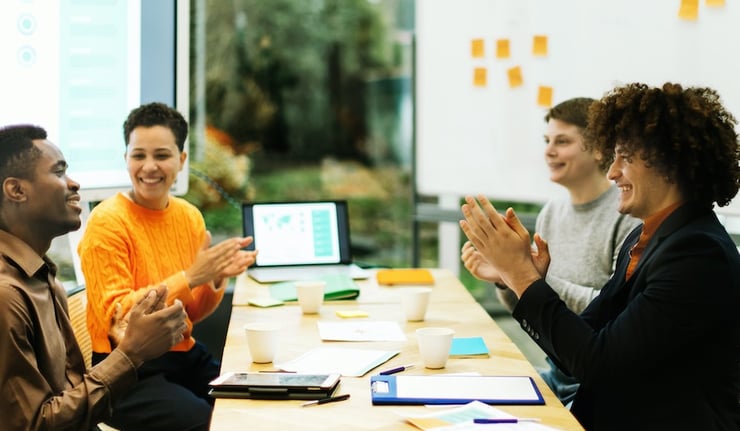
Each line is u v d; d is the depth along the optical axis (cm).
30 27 292
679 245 177
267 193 529
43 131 192
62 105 303
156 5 327
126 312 246
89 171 313
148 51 327
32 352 176
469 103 388
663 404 177
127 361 188
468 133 390
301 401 178
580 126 276
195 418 247
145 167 266
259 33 525
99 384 184
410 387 184
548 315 188
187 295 252
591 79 340
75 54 305
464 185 395
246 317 253
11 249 184
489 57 378
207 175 479
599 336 182
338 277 295
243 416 168
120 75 319
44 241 191
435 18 398
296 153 545
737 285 175
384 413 170
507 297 261
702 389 177
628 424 181
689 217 183
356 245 543
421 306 247
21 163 185
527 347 409
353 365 201
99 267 252
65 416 176
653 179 185
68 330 200
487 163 384
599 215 280
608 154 194
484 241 197
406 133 556
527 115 366
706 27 298
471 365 204
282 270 317
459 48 389
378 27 555
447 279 314
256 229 322
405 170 558
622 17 326
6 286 174
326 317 253
